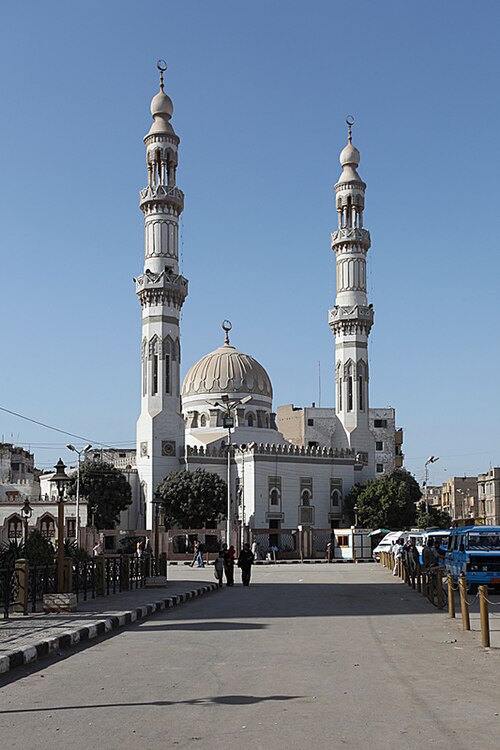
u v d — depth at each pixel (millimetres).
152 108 107938
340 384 114188
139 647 19078
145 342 104312
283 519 104875
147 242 106438
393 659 17062
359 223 117375
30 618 23812
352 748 9781
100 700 12820
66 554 33500
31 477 134375
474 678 14758
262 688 13758
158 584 39531
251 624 24250
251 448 104062
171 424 103250
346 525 108938
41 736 10500
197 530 91750
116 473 101812
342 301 115312
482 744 9922
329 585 44031
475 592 37094
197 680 14570
